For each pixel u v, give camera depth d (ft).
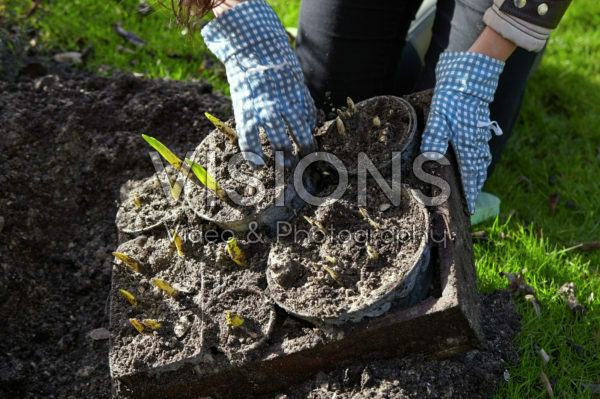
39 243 4.21
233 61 3.71
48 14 5.57
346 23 4.38
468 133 3.71
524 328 3.92
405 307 3.41
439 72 3.84
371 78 4.56
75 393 3.76
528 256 4.30
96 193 4.47
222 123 3.73
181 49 5.52
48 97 4.67
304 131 3.67
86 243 4.30
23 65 5.03
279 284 3.46
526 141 5.25
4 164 4.28
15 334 3.91
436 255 3.51
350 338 3.33
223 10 3.75
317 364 3.42
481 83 3.74
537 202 4.83
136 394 3.46
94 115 4.65
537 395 3.70
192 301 3.57
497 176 4.97
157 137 4.64
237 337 3.41
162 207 3.93
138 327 3.49
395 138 3.69
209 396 3.50
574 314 4.02
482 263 4.22
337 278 3.40
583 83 5.71
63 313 4.06
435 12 4.65
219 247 3.67
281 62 3.71
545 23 3.62
